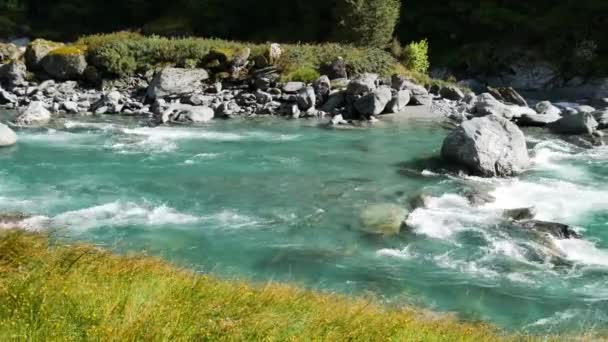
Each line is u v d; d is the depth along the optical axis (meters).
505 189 14.93
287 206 13.38
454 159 16.53
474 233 11.89
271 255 10.77
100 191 14.15
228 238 11.48
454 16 39.44
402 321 6.96
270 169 16.36
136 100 25.20
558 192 14.87
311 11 39.03
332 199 13.90
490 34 38.41
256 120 22.88
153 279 6.83
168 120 22.28
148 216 12.54
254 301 6.76
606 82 33.00
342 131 21.14
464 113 23.50
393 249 11.17
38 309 5.34
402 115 23.47
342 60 27.05
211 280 7.58
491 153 16.14
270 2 41.69
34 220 11.81
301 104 23.88
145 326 5.26
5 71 27.00
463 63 37.53
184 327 5.43
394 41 33.50
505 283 9.91
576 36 35.12
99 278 6.66
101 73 27.27
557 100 30.86
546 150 18.89
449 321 8.06
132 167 16.27
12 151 17.62
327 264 10.46
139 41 28.20
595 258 10.96
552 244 11.38
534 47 36.44
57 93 25.89
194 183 14.95
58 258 7.08
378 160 17.42
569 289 9.72
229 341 5.43
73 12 47.12
